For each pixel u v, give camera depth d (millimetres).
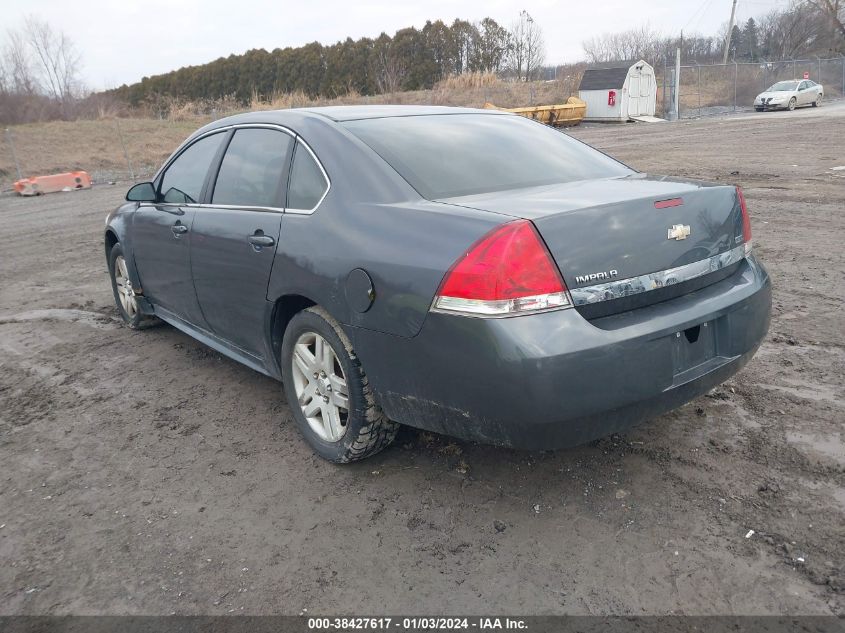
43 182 17859
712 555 2408
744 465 2941
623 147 17797
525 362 2232
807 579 2268
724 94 39094
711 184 2977
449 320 2363
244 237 3410
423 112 3658
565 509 2725
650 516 2645
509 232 2287
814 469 2869
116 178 20578
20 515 2953
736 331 2799
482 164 3121
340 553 2562
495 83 39406
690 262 2703
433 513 2760
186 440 3551
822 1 53875
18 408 4094
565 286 2324
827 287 5340
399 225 2645
